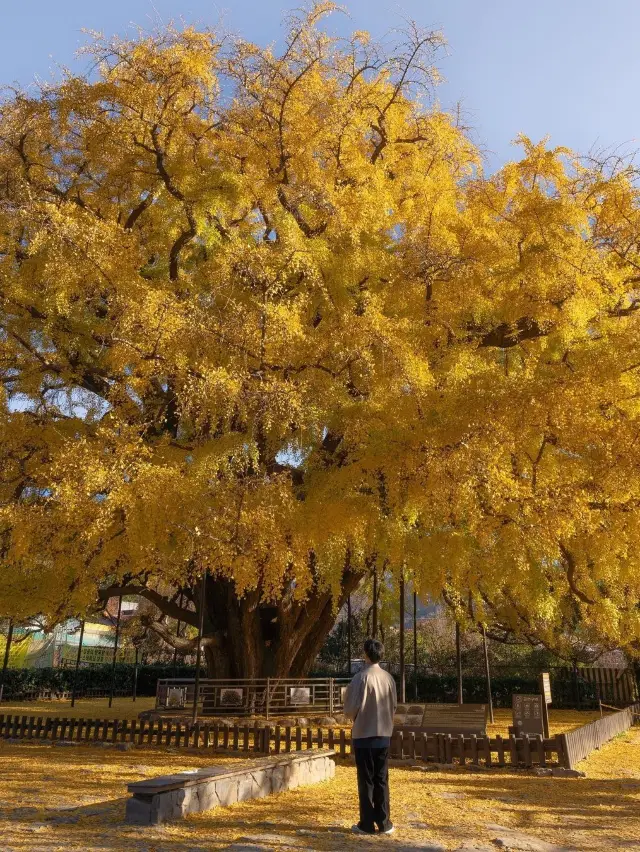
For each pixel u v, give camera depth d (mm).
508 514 10344
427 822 5938
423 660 27797
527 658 25484
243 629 16766
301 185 12594
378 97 15094
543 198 12016
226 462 11047
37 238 10578
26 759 9703
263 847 4879
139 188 14188
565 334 11453
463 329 12336
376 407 10305
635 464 9578
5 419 12258
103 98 12609
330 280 11586
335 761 9797
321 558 11344
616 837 5484
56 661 32969
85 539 11117
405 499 10516
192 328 10133
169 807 5770
